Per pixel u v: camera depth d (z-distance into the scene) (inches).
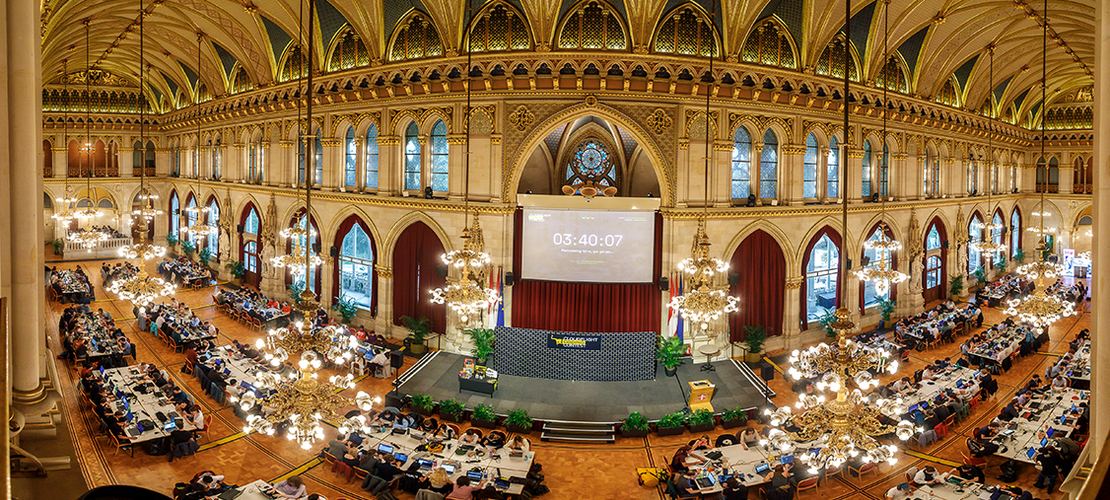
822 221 1021.2
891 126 1123.9
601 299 910.4
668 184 902.4
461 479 527.5
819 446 587.5
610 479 609.0
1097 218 203.9
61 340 949.2
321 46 1050.7
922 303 1224.2
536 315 920.3
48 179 1700.3
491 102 901.8
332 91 1029.2
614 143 1082.7
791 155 981.8
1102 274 194.7
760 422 740.0
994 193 1528.1
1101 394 194.7
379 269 1013.8
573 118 889.5
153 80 1706.4
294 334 426.6
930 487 520.7
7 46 276.7
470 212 917.2
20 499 257.9
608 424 706.2
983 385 790.5
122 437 590.9
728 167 930.7
